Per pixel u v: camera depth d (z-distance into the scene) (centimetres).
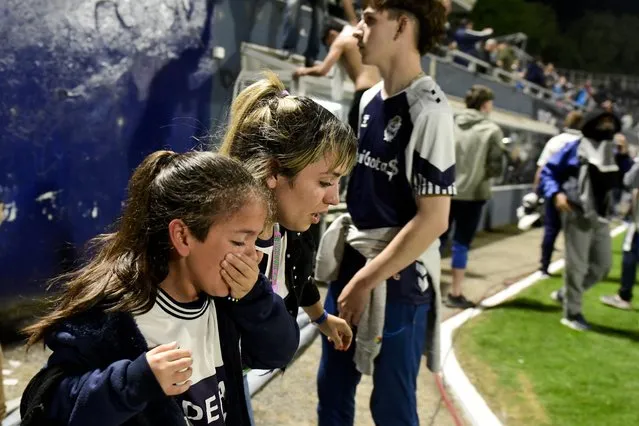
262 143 140
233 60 541
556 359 419
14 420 273
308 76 514
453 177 192
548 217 664
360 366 204
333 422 226
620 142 698
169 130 486
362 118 213
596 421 327
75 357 109
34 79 390
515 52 1778
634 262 562
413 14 193
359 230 213
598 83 3466
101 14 422
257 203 114
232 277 113
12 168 385
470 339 451
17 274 395
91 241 139
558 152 477
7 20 371
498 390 361
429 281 212
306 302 185
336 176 146
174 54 482
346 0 557
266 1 573
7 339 377
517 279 659
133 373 102
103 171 441
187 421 120
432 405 340
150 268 115
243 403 134
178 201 111
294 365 380
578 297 488
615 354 437
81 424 103
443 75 976
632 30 3625
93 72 424
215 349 126
